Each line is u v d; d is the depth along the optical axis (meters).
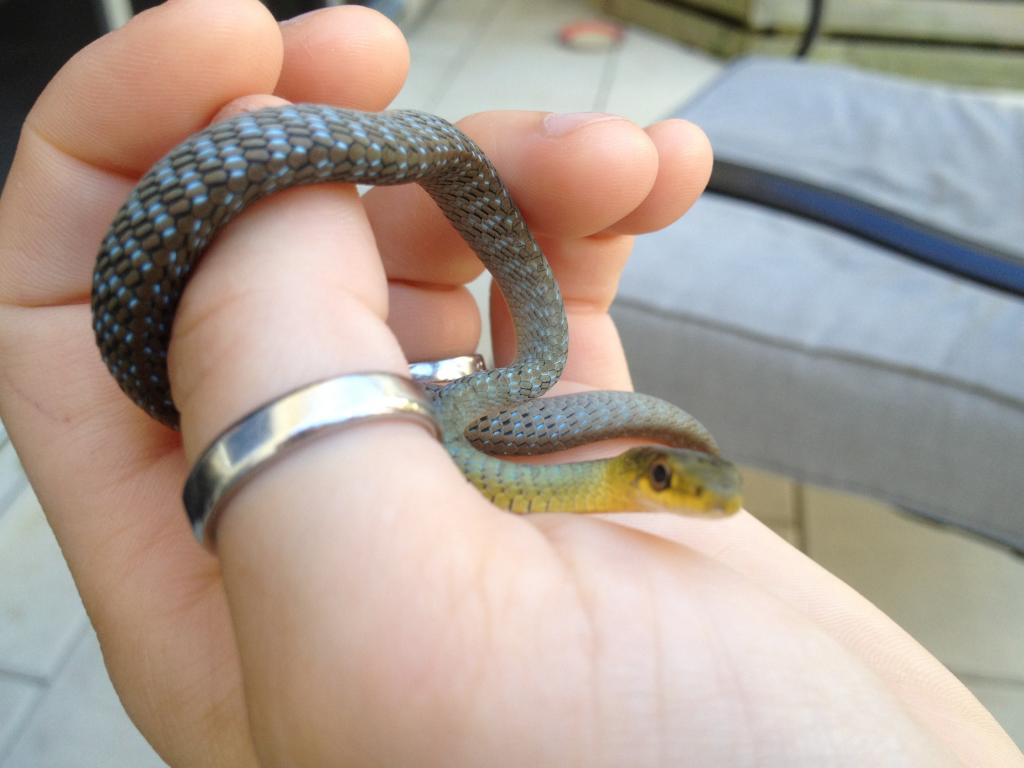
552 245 0.13
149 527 0.10
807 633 0.08
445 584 0.06
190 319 0.07
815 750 0.07
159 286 0.07
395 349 0.07
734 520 0.12
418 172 0.08
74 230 0.10
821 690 0.07
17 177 0.09
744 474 0.27
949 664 0.22
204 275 0.07
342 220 0.07
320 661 0.06
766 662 0.07
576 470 0.09
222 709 0.09
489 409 0.11
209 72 0.09
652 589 0.07
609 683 0.07
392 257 0.13
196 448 0.07
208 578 0.09
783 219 0.23
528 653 0.07
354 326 0.07
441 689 0.06
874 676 0.08
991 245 0.22
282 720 0.07
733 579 0.08
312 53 0.10
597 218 0.11
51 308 0.10
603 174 0.11
